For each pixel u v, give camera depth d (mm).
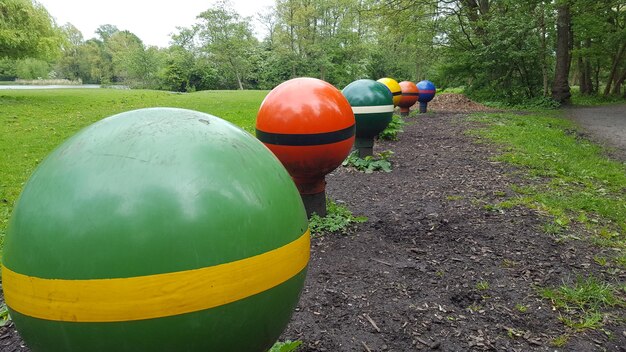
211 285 1605
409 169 7262
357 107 7074
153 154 1662
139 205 1555
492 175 6762
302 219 1976
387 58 43281
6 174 7160
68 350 1609
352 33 42031
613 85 28031
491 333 2900
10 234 1696
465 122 12805
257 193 1754
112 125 1811
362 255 4047
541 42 19844
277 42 43500
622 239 4367
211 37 44031
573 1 17656
